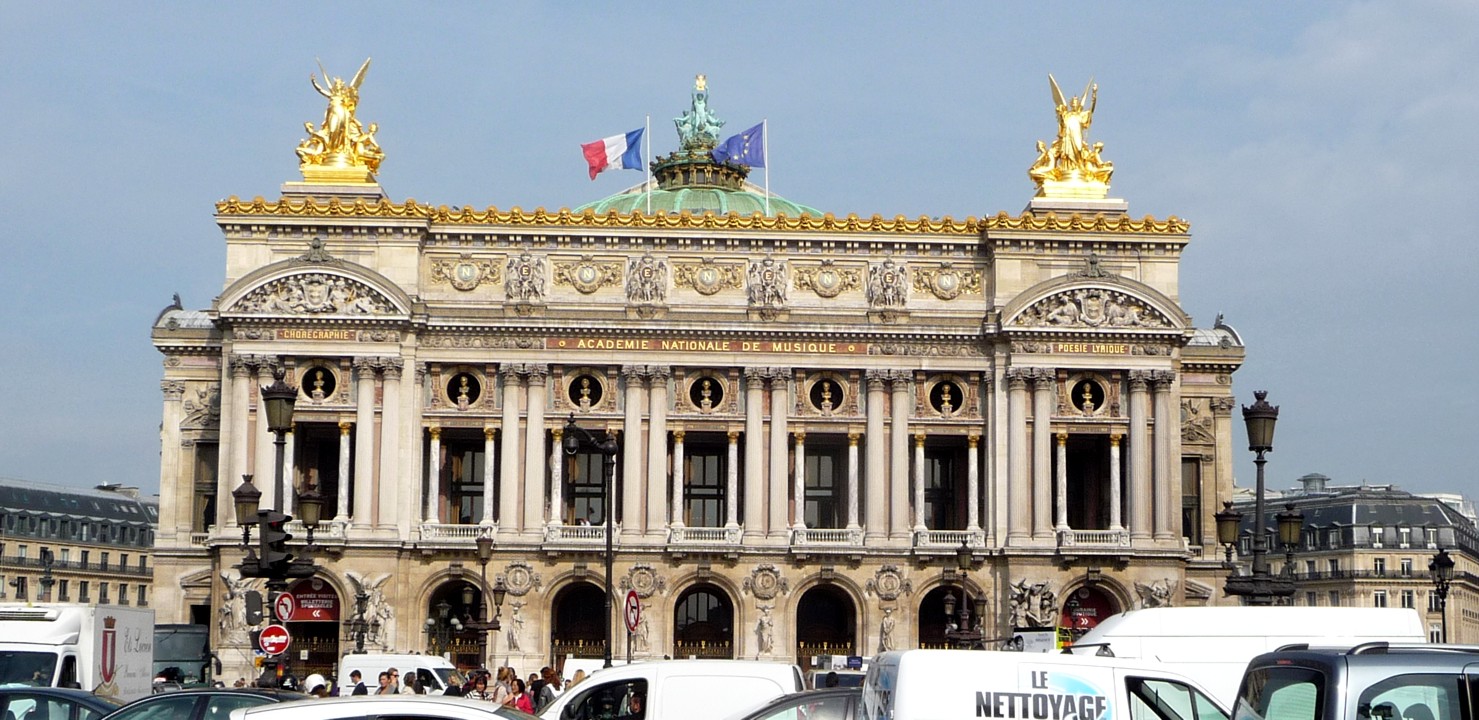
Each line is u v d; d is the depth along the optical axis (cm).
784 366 12912
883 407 12925
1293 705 3866
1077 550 12612
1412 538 18888
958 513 13462
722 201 15825
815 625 13475
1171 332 12850
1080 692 4250
